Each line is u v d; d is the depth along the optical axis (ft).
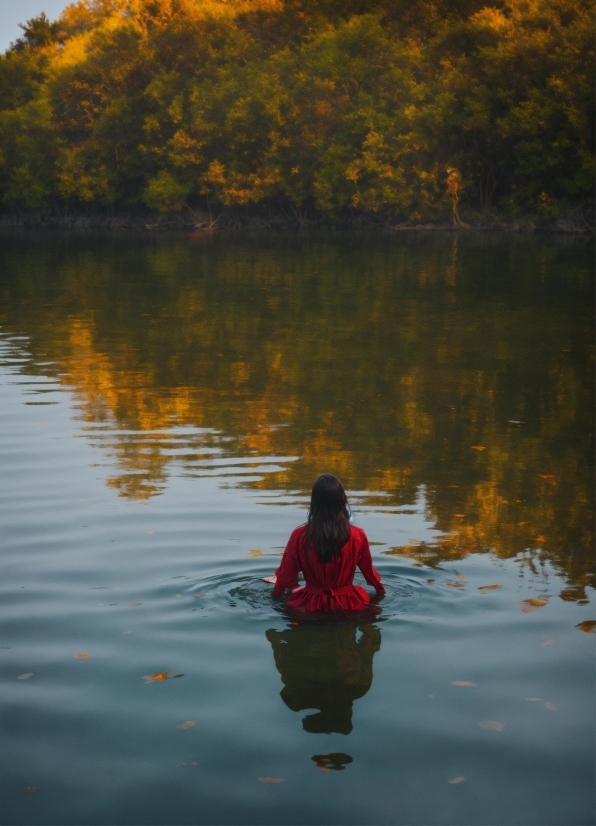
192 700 13.23
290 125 197.88
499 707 13.04
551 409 35.12
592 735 12.32
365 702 13.17
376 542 20.22
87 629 15.62
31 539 20.18
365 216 206.28
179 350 49.32
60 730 12.48
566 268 101.40
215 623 15.87
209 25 213.46
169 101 205.16
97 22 285.43
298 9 226.17
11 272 100.27
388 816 10.64
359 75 192.54
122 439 30.01
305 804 10.85
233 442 29.66
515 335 54.65
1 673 14.06
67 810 10.78
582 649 14.89
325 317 63.10
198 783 11.29
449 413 34.37
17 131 219.82
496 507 23.07
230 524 21.15
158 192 201.05
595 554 19.56
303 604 16.56
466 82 179.01
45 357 46.75
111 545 19.75
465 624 15.90
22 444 29.25
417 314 64.39
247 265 110.22
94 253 133.49
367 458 27.84
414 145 184.55
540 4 181.16
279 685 13.67
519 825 10.44
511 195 184.75
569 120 166.50
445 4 216.95
